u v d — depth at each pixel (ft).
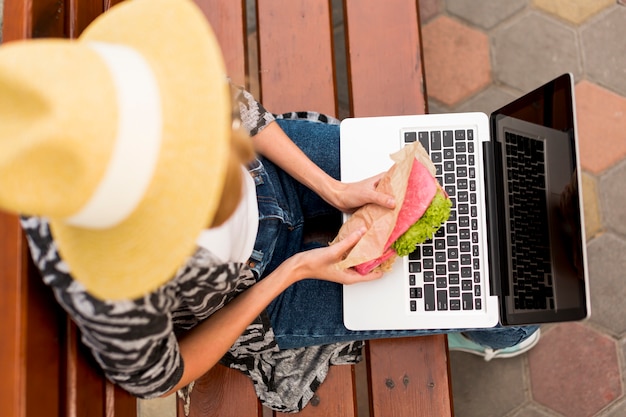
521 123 3.91
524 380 5.69
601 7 6.07
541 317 3.72
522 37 6.08
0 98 1.98
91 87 1.96
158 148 2.13
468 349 5.44
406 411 4.11
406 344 4.13
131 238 2.26
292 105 4.49
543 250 3.76
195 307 3.06
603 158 5.92
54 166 1.98
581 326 5.71
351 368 4.19
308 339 3.99
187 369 3.18
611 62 6.02
